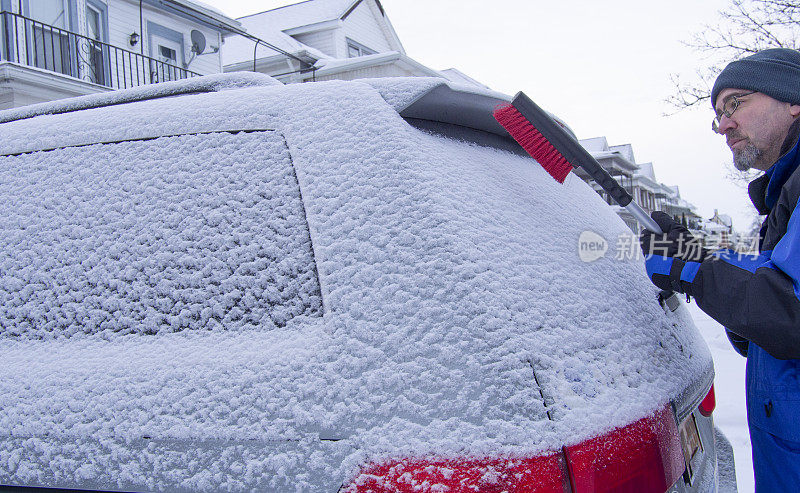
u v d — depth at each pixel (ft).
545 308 4.30
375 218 4.56
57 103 6.94
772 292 4.34
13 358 5.21
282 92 5.49
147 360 4.77
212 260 4.94
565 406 3.82
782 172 5.13
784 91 4.93
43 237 5.56
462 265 4.20
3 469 4.78
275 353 4.43
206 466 4.24
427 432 3.81
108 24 44.70
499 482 3.64
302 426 4.10
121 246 5.26
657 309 5.69
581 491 3.68
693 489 5.15
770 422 5.01
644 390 4.47
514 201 5.16
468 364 3.91
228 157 5.24
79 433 4.63
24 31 37.52
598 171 5.31
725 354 21.34
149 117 5.74
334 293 4.43
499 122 5.57
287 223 4.83
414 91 5.09
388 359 4.09
